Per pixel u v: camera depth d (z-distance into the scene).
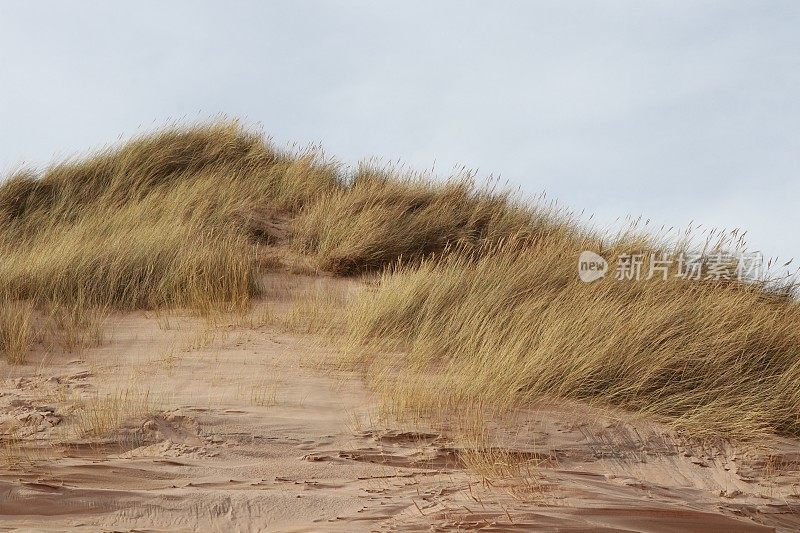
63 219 10.55
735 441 5.81
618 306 7.25
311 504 4.11
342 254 9.80
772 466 5.52
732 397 6.27
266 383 6.29
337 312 8.15
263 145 13.12
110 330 7.66
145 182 11.52
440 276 8.20
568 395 6.21
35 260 8.80
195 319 8.00
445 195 11.48
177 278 8.65
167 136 12.70
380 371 6.56
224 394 6.02
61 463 4.57
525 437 5.50
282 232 10.77
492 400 5.95
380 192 11.40
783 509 4.86
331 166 12.73
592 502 4.30
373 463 4.95
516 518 3.93
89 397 5.86
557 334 6.65
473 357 6.58
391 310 7.62
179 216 10.20
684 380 6.43
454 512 3.99
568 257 8.73
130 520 3.85
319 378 6.45
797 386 6.47
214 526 3.85
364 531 3.75
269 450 5.09
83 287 8.47
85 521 3.79
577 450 5.43
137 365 6.70
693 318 7.12
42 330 7.49
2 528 3.62
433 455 5.08
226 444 5.12
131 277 8.72
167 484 4.37
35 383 6.22
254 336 7.46
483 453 5.13
